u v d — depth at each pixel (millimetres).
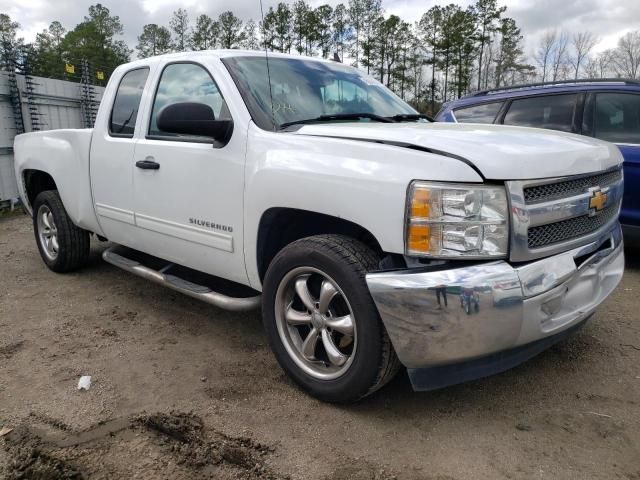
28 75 10352
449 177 2152
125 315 3934
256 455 2271
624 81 5012
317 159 2527
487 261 2195
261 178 2746
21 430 2465
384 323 2270
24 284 4699
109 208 4027
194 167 3176
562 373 2969
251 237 2893
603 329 3559
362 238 2699
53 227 4980
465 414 2584
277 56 3557
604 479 2104
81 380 2900
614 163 2844
